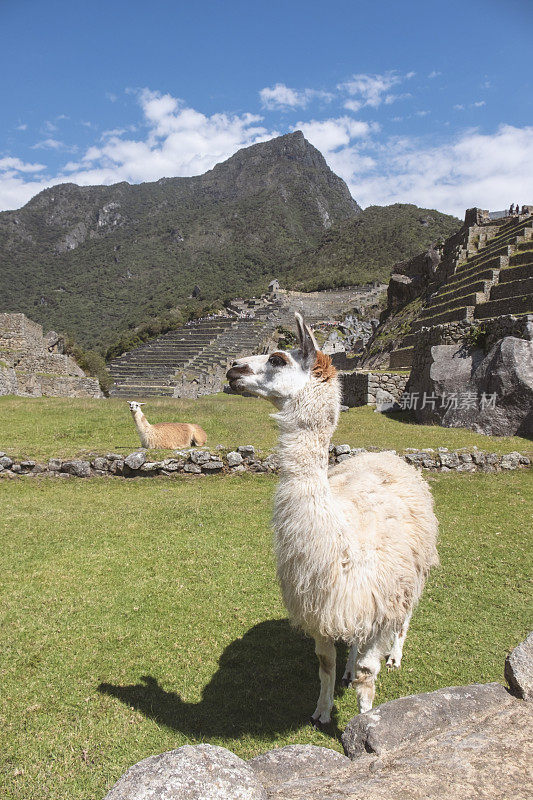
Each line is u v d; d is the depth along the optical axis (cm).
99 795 250
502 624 415
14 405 1473
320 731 299
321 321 6153
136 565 524
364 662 285
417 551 316
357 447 950
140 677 346
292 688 342
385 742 208
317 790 179
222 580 492
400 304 3744
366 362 3247
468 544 586
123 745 284
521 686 241
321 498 278
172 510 700
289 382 288
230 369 305
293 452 284
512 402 1177
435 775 181
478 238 3138
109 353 7244
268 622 421
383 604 282
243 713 314
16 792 252
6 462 860
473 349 1416
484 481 844
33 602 443
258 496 774
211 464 884
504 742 201
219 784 169
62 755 277
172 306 11262
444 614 431
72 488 814
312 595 273
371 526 296
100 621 413
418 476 387
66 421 1249
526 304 1781
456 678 345
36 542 583
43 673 346
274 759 208
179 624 413
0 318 2714
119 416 1314
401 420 1462
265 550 568
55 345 3472
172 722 304
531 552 563
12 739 287
